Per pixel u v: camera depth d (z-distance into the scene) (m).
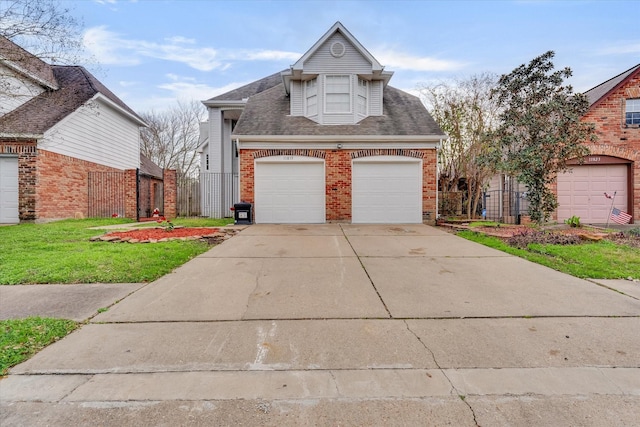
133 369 2.78
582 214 13.03
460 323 3.67
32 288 4.77
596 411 2.27
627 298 4.40
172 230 9.85
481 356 2.98
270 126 13.05
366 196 12.71
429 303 4.27
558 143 9.32
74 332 3.43
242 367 2.82
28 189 11.99
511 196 14.20
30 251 6.87
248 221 12.29
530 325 3.61
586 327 3.55
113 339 3.29
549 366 2.82
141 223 12.53
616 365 2.84
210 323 3.68
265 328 3.56
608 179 12.98
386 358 2.96
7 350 2.99
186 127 36.31
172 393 2.47
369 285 5.04
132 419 2.20
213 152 16.59
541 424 2.16
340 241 8.69
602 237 8.24
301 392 2.49
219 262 6.40
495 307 4.12
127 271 5.51
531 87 9.55
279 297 4.51
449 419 2.20
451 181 16.28
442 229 11.05
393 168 12.72
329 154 12.62
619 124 12.77
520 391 2.49
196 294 4.61
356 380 2.63
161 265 5.93
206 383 2.59
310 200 12.73
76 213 14.12
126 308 4.07
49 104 13.80
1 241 8.00
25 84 12.41
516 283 5.11
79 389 2.50
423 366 2.83
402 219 12.73
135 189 14.30
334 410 2.29
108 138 16.67
